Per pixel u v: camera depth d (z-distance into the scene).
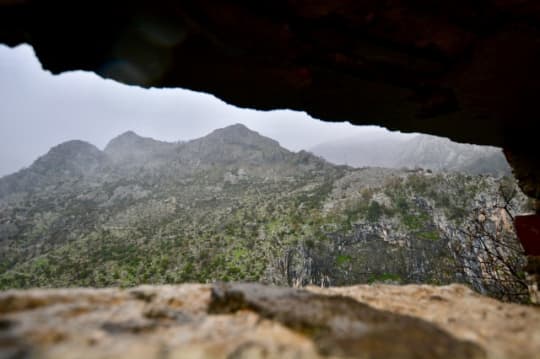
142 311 2.61
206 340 2.04
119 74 3.37
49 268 78.94
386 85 3.70
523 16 2.71
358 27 2.90
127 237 97.81
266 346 1.93
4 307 2.31
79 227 120.25
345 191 110.25
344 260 68.44
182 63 3.21
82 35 2.77
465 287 3.90
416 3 2.70
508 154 5.64
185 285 3.39
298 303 2.71
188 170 191.50
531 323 2.50
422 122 4.71
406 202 83.56
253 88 3.71
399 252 66.06
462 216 65.69
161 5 2.55
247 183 159.38
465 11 2.75
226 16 2.69
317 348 1.91
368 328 2.18
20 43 2.83
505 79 3.42
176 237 91.19
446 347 1.97
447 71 3.41
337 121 4.71
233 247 77.19
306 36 2.98
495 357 1.89
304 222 86.94
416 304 3.13
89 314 2.40
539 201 5.11
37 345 1.78
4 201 179.38
